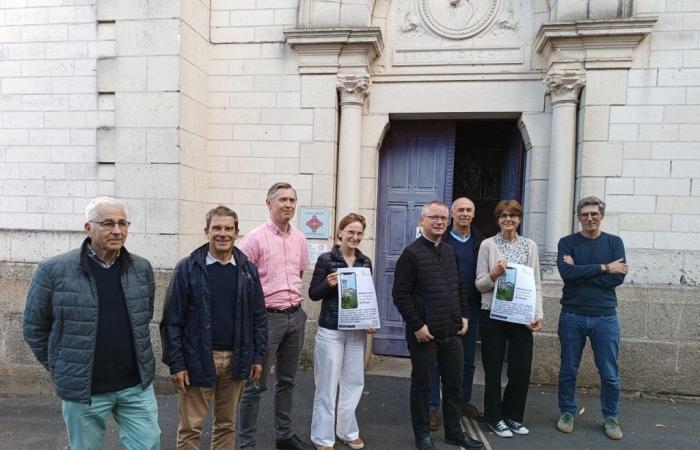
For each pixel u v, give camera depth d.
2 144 4.91
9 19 4.84
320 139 4.97
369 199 5.14
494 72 4.89
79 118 4.76
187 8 4.64
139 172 4.61
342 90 4.95
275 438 3.52
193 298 2.61
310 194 5.00
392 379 4.81
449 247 3.36
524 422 3.80
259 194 5.09
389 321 5.47
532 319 3.37
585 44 4.46
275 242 3.21
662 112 4.39
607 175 4.48
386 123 5.11
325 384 3.22
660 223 4.40
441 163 5.32
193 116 4.83
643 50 4.40
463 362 3.46
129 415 2.46
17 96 4.86
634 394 4.39
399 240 5.43
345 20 4.88
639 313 4.38
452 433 3.36
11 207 4.91
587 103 4.49
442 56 4.98
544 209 4.79
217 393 2.77
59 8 4.75
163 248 4.57
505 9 4.88
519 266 3.42
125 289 2.41
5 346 4.80
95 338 2.31
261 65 5.06
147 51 4.56
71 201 4.80
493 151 6.28
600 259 3.53
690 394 4.30
